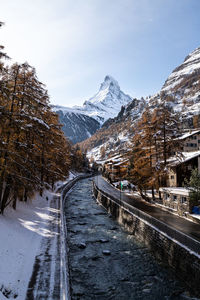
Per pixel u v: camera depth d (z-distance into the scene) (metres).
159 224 18.59
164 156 32.75
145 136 35.44
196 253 13.02
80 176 106.50
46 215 25.94
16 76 18.83
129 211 26.55
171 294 12.69
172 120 33.03
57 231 19.92
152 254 18.42
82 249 19.56
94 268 15.95
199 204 24.48
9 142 17.36
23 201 27.31
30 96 19.34
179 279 14.25
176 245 15.12
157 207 31.39
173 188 30.05
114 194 47.94
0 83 15.21
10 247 13.48
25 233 17.48
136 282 14.03
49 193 43.19
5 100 16.66
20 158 18.12
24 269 12.00
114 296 12.54
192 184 25.23
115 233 24.36
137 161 36.69
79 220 30.06
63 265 13.05
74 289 13.14
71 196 52.84
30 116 18.08
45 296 9.73
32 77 23.11
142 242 21.30
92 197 52.88
